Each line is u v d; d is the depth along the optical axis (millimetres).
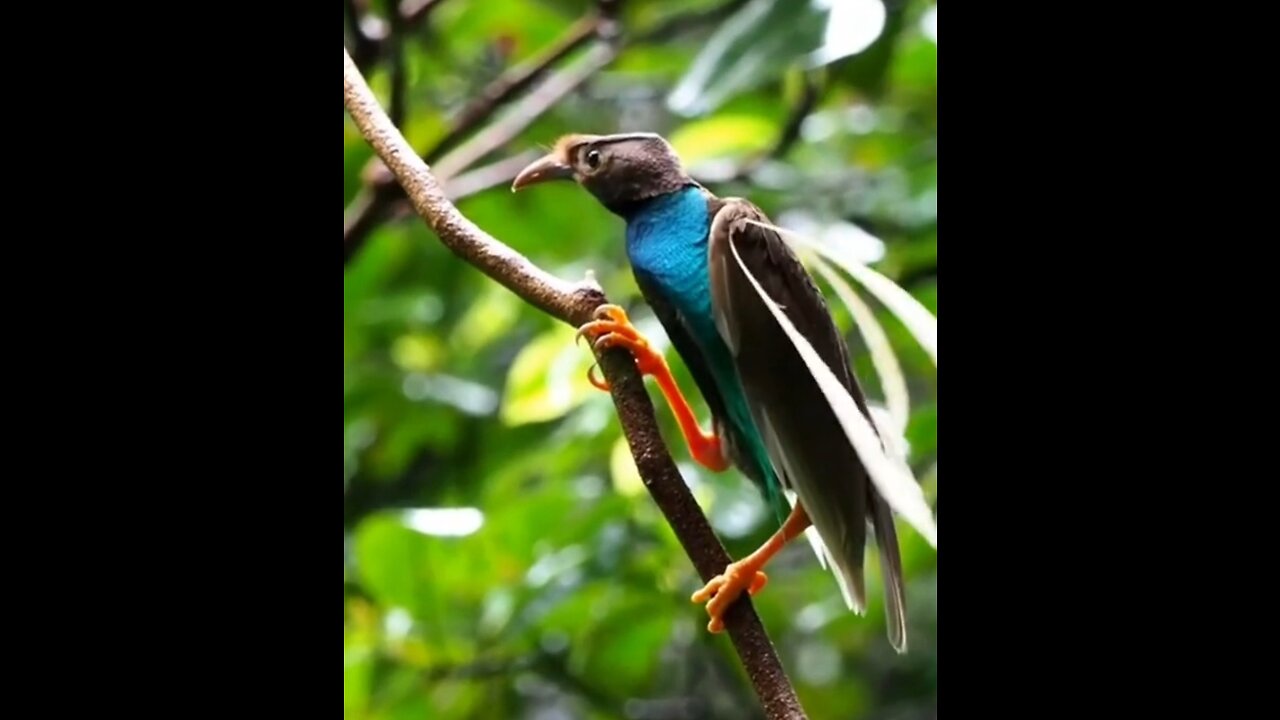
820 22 6664
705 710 8789
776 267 4707
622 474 7160
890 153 8602
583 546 6941
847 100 8766
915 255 7430
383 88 8734
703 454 5184
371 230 7004
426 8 7219
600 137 5211
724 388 5051
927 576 8867
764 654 4016
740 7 8102
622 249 9047
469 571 6898
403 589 6785
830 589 8664
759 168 8023
